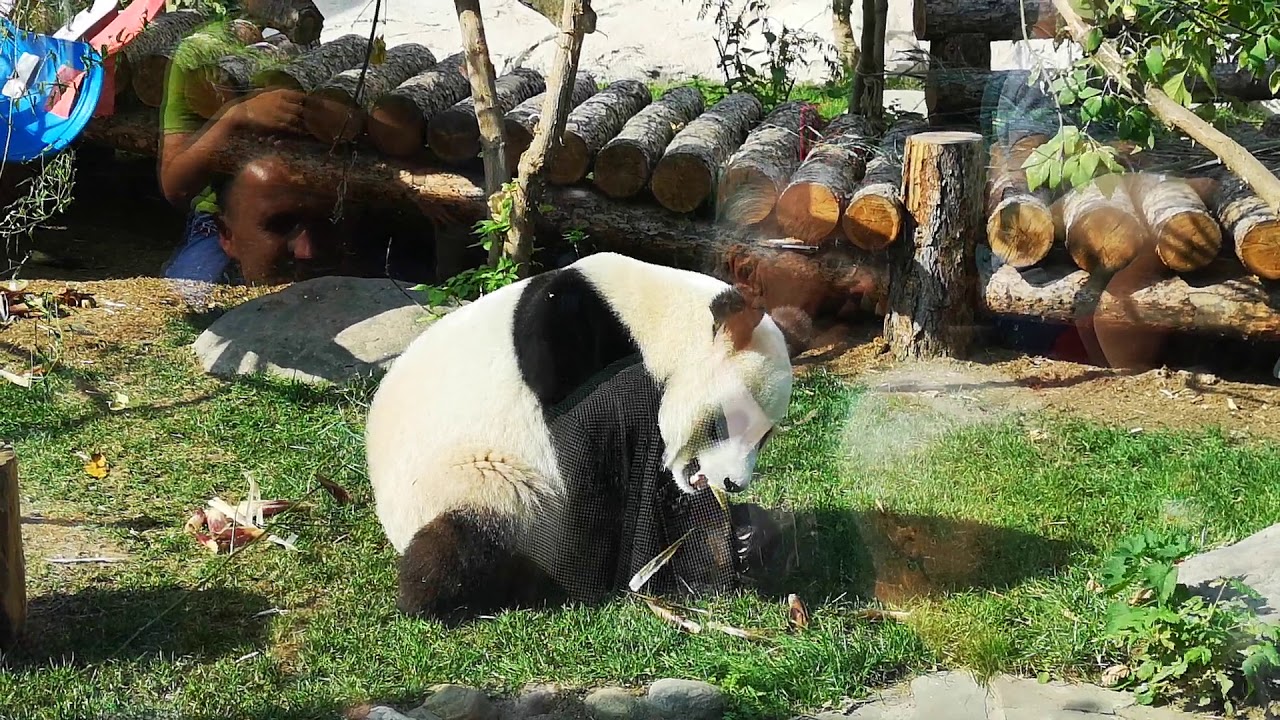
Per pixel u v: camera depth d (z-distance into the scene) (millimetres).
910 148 7105
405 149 8305
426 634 4555
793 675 4270
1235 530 5211
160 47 8562
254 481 5695
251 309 7422
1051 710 4105
